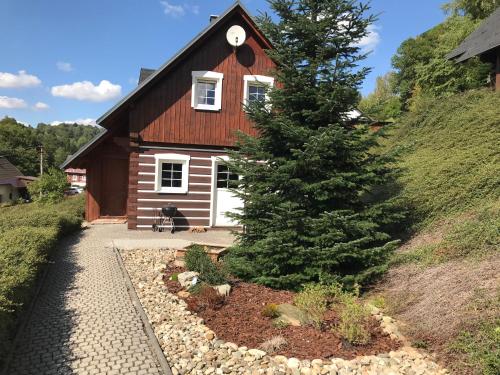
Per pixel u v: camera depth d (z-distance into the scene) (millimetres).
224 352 4387
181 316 5359
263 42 12148
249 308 5641
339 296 5766
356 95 6461
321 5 6703
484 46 15367
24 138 62281
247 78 12148
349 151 6520
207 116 12023
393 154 6844
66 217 10773
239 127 12242
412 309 5297
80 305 5684
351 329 4613
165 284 6727
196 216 12156
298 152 6109
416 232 7734
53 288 6355
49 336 4691
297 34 6781
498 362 3779
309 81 6742
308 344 4621
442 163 8945
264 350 4449
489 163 8086
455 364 4148
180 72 11766
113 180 13938
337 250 6105
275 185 6727
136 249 9188
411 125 12750
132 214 11711
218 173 12461
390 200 6910
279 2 6648
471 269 5492
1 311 4102
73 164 13523
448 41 21719
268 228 6703
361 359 4305
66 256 8336
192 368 4082
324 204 6648
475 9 25953
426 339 4656
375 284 6398
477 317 4426
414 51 28406
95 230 11648
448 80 16891
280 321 5105
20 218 9898
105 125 11617
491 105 10562
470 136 9688
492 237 5988
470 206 7426
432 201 8008
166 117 11719
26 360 4137
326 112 6578
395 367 4199
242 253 7195
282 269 6551
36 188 25781
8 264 5625
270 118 6750
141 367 4066
